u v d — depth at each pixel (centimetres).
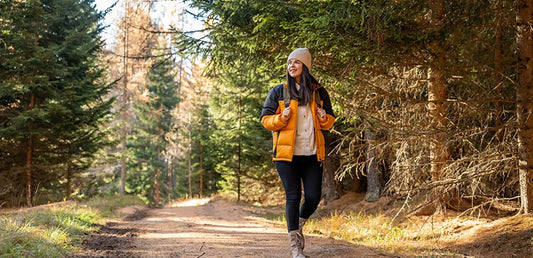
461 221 578
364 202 1038
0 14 1362
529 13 489
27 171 1513
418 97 710
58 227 522
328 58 535
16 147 1528
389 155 703
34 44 1433
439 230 565
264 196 2212
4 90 1336
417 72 622
